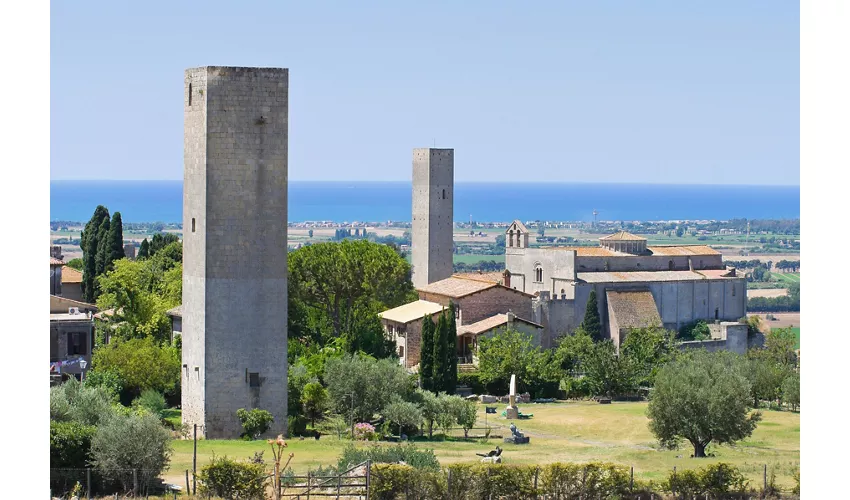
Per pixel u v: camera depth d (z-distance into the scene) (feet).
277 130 343.46
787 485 250.57
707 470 240.12
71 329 400.47
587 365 495.41
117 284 481.46
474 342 542.57
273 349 346.54
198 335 345.92
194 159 347.36
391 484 224.94
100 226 608.19
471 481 227.40
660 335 559.38
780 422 392.88
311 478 227.61
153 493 235.40
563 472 232.73
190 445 307.99
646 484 238.48
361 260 550.36
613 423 401.70
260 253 344.49
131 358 390.83
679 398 318.45
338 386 367.25
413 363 540.93
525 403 470.80
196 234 346.54
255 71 341.00
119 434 237.04
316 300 548.31
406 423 357.41
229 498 225.97
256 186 343.26
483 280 607.37
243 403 344.28
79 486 226.17
